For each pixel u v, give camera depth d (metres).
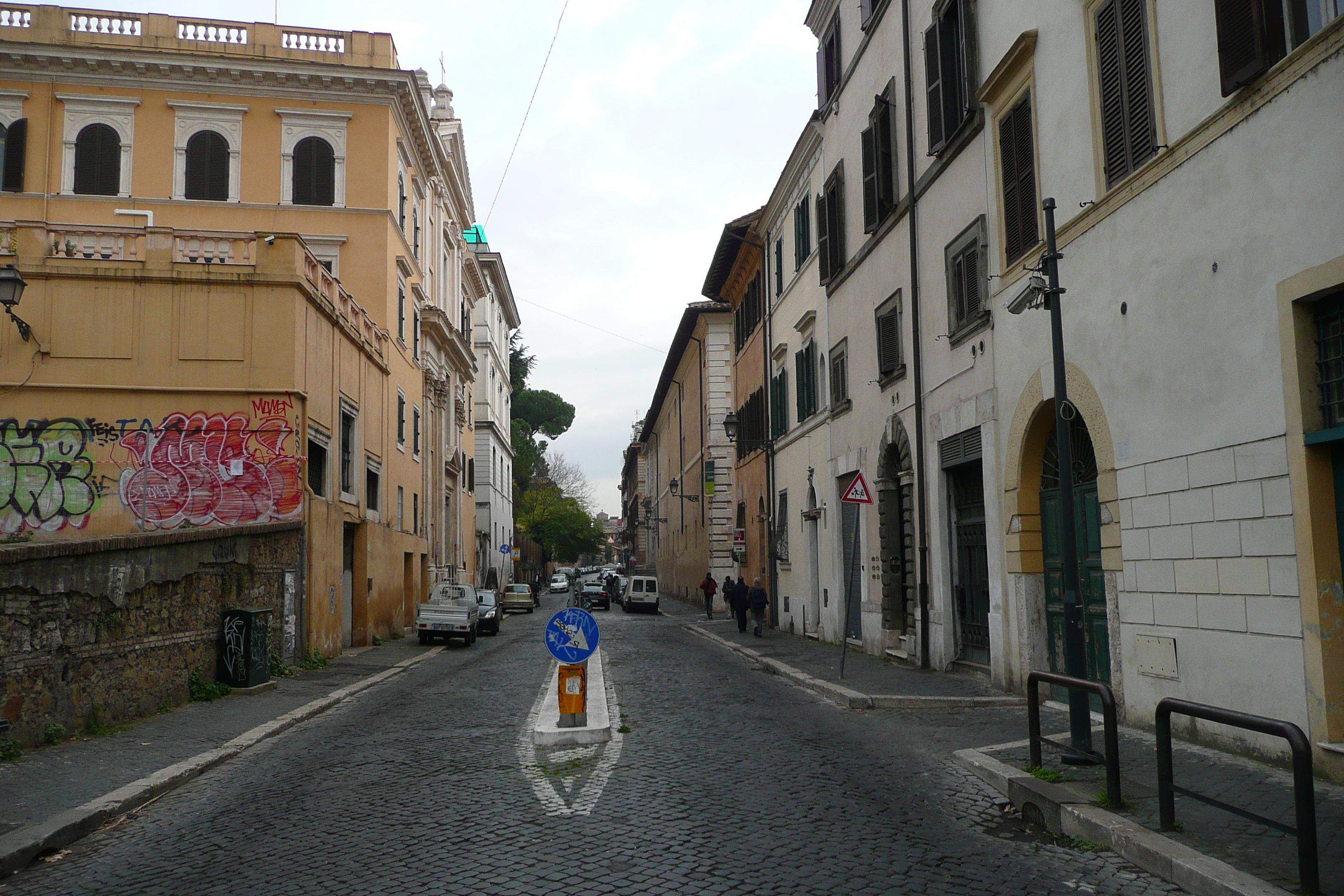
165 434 20.50
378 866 6.25
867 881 5.82
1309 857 5.04
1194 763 8.32
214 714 13.40
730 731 11.39
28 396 20.39
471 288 53.91
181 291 20.81
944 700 13.05
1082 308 11.38
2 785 8.80
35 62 30.14
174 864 6.58
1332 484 7.76
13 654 10.39
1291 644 7.98
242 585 16.95
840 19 22.75
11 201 29.98
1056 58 12.02
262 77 30.95
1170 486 9.62
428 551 38.44
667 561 75.25
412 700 15.41
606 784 8.54
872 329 20.48
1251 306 8.41
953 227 15.76
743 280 36.84
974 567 15.86
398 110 32.62
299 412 20.91
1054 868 6.11
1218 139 8.80
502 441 69.75
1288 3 7.97
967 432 15.34
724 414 47.44
